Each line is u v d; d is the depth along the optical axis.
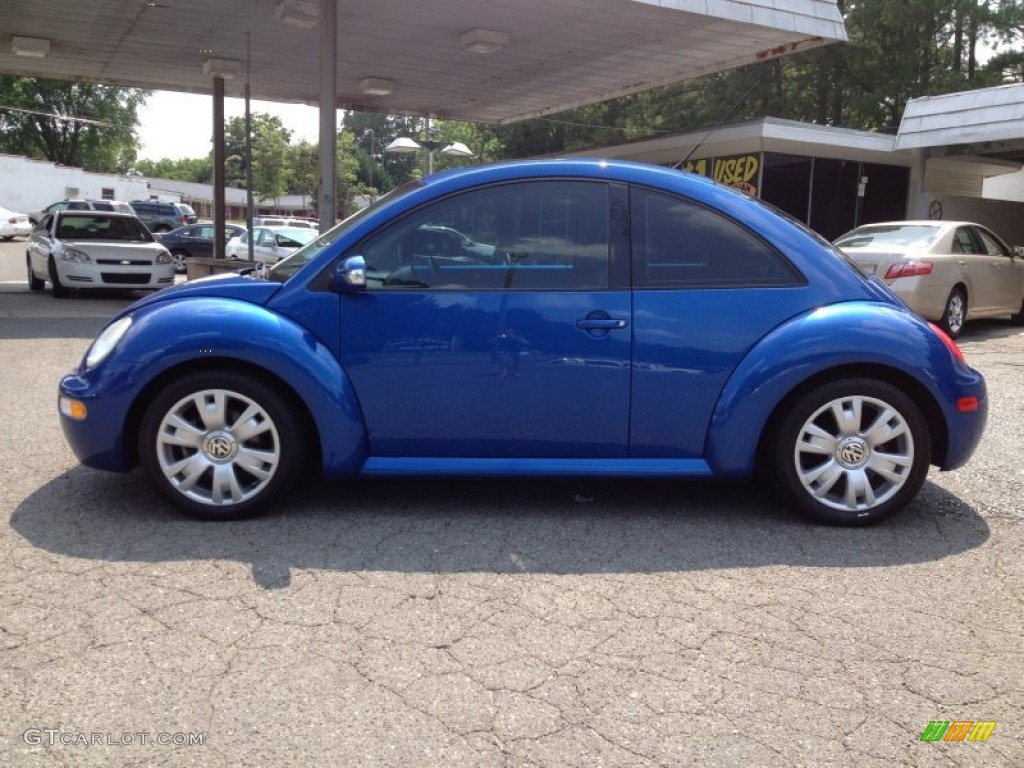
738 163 19.41
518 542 3.78
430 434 3.96
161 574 3.36
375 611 3.09
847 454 3.94
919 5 26.11
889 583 3.41
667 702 2.55
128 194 53.12
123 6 12.04
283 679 2.63
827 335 3.86
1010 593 3.33
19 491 4.33
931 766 2.29
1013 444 5.62
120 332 3.97
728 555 3.67
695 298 3.93
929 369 3.91
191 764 2.23
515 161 4.11
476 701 2.54
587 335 3.89
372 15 12.10
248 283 4.03
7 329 10.41
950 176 22.41
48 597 3.14
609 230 3.98
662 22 11.37
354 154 93.81
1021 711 2.54
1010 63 28.89
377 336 3.90
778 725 2.45
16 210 46.59
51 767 2.21
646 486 4.61
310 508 4.15
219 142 16.41
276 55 14.75
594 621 3.05
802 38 11.73
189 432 3.88
